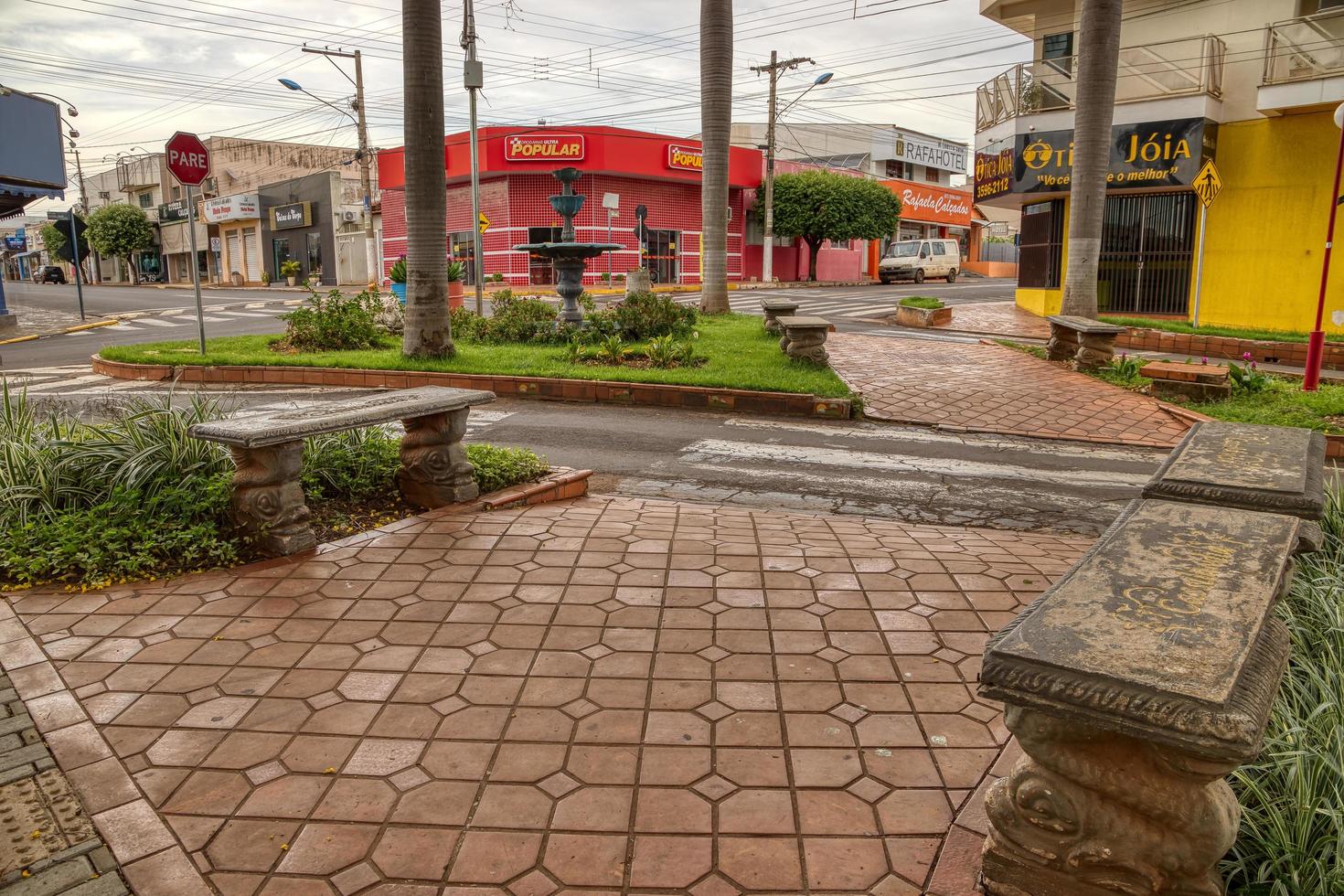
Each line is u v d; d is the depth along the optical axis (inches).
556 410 382.0
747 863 92.9
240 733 116.6
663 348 448.8
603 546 190.4
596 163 1239.5
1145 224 733.9
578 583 168.6
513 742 114.7
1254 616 81.8
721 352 494.9
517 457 248.2
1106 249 753.0
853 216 1526.8
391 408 199.3
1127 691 69.5
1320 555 159.0
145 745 113.8
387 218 1471.5
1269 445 155.6
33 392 416.2
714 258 716.0
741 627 150.0
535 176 1268.5
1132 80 703.7
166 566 174.4
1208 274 700.7
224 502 188.1
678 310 559.8
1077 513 243.1
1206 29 673.6
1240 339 565.0
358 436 237.3
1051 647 75.6
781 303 580.7
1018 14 783.7
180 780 106.4
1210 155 675.4
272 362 458.9
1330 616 126.4
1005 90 780.6
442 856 93.7
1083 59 544.1
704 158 703.7
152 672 133.0
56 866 91.6
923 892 88.6
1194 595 87.4
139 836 96.5
